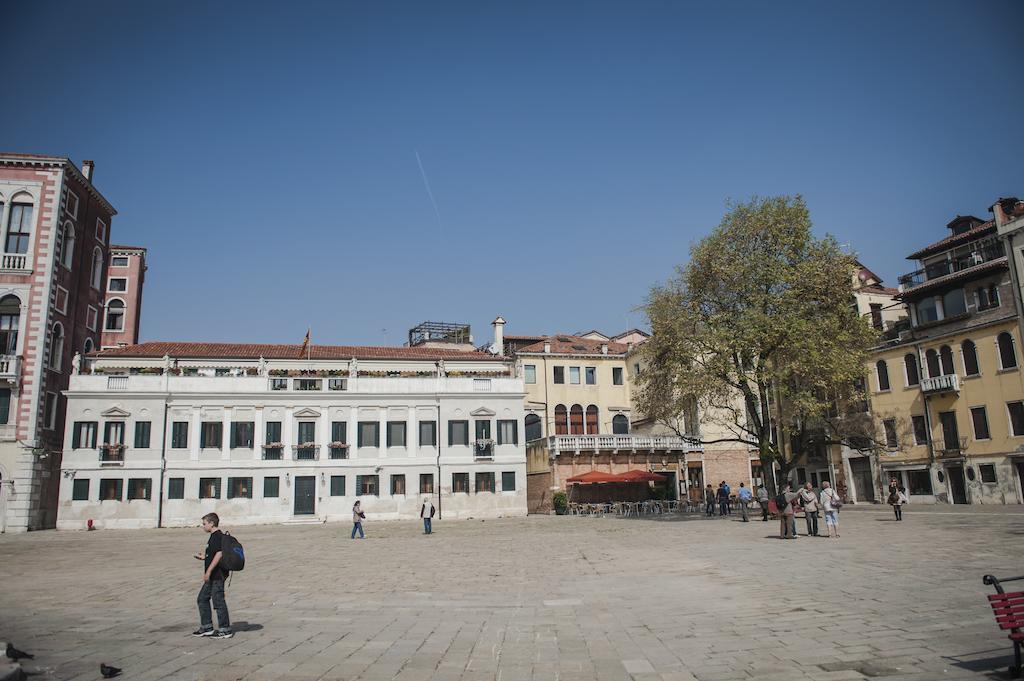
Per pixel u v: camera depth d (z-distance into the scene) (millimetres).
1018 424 38812
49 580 18469
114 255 68250
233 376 47312
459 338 71562
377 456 48281
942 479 43062
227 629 10938
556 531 33031
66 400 47094
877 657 8859
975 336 41344
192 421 46062
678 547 22750
